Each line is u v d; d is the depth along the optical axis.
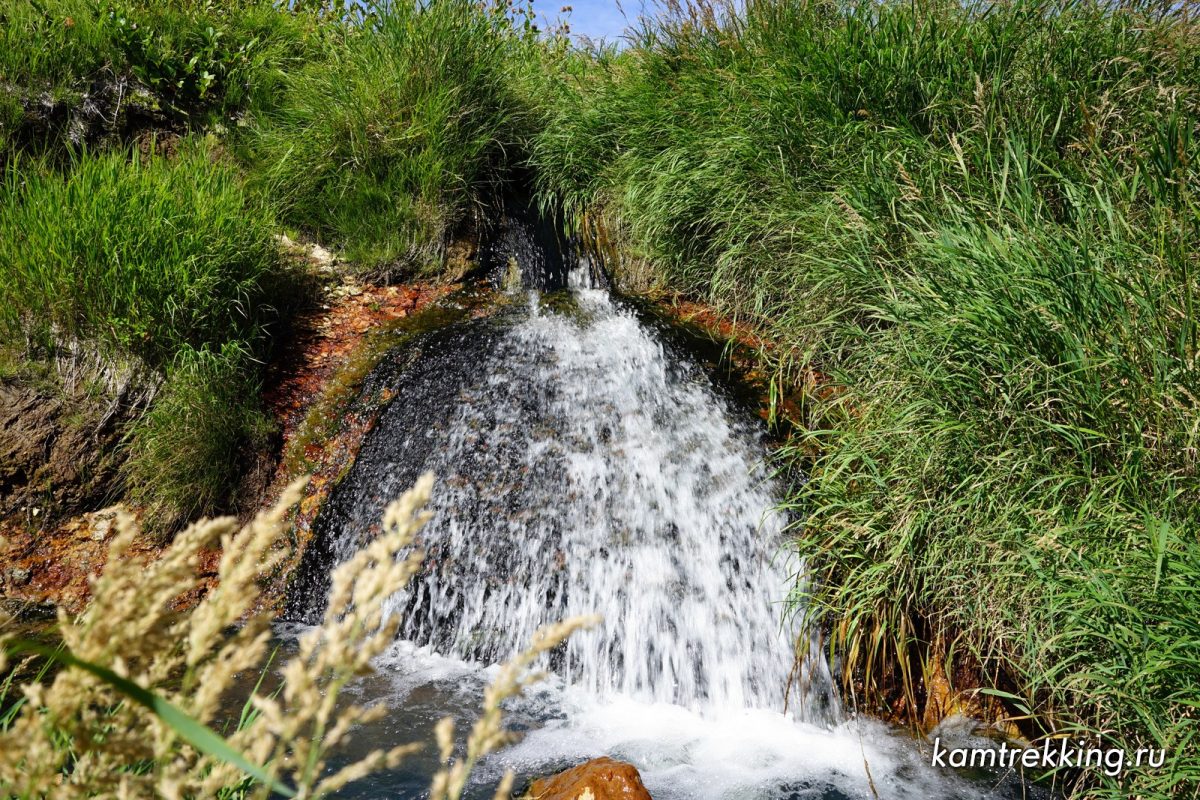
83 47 6.84
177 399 4.97
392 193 6.94
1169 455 3.24
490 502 4.80
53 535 4.74
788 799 3.33
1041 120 4.88
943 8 5.79
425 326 6.20
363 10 8.28
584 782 2.81
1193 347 3.28
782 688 4.06
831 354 5.18
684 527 4.66
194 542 1.03
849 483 4.25
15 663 3.66
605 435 5.13
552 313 6.32
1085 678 3.05
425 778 3.28
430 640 4.45
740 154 5.88
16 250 5.10
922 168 4.98
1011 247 3.97
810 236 5.24
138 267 5.14
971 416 3.77
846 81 5.65
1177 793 2.83
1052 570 3.22
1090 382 3.44
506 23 8.80
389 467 5.04
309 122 7.17
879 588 3.73
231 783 1.09
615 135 7.21
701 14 6.97
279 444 5.24
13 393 4.86
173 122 7.10
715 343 5.87
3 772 0.97
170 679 3.55
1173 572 2.96
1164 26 5.23
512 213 7.41
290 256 6.48
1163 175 4.03
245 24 8.02
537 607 4.43
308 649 0.97
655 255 6.54
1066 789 3.34
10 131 6.34
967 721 3.75
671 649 4.28
